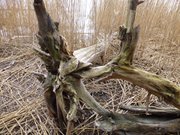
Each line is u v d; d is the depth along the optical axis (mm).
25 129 938
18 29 1575
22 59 1438
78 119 927
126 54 763
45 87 826
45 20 713
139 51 1435
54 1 1391
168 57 1454
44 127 936
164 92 791
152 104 1060
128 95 1122
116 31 1455
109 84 1209
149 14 1376
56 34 751
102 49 1254
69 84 793
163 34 1548
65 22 1350
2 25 1562
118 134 837
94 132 903
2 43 1577
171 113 845
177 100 790
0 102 1091
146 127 812
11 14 1524
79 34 1436
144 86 801
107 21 1411
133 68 786
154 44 1567
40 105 1053
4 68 1343
